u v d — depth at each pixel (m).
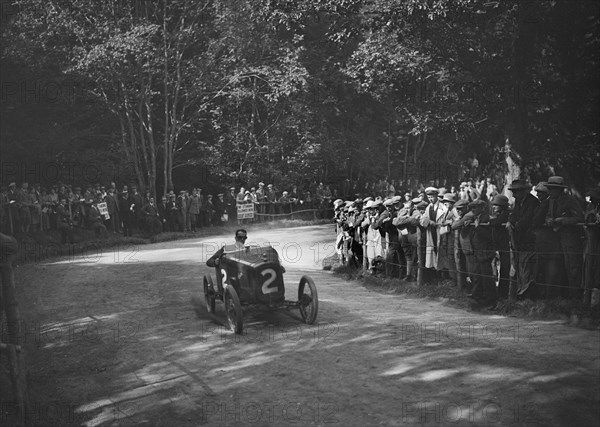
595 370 8.05
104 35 33.53
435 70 24.77
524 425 6.70
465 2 20.02
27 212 26.95
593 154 21.61
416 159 48.41
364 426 6.94
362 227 17.03
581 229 11.09
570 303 10.85
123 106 37.34
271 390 8.20
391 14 21.78
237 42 36.16
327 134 43.75
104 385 9.02
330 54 38.97
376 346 9.70
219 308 13.33
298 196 41.28
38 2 33.25
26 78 34.69
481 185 31.08
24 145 35.16
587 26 20.77
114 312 13.35
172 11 37.84
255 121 43.53
